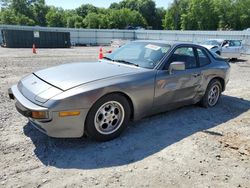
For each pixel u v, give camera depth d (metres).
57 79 3.59
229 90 7.60
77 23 94.81
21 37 30.33
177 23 88.81
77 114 3.28
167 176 2.94
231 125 4.60
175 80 4.41
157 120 4.61
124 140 3.76
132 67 4.23
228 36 26.58
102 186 2.71
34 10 94.62
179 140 3.85
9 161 3.09
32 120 3.33
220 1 76.56
